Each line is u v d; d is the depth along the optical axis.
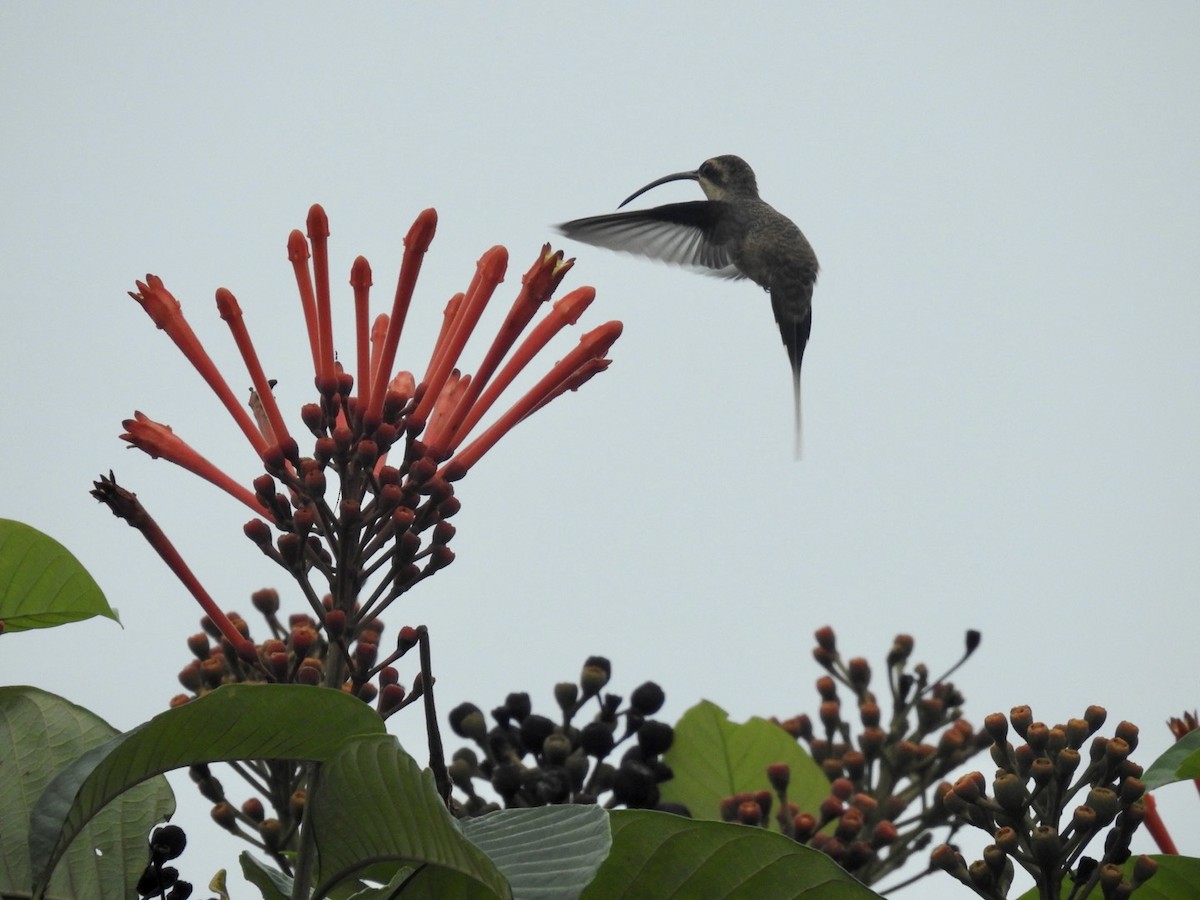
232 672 7.37
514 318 6.54
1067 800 7.04
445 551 6.23
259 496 6.17
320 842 5.23
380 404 6.30
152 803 6.39
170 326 6.37
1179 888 7.08
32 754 6.26
